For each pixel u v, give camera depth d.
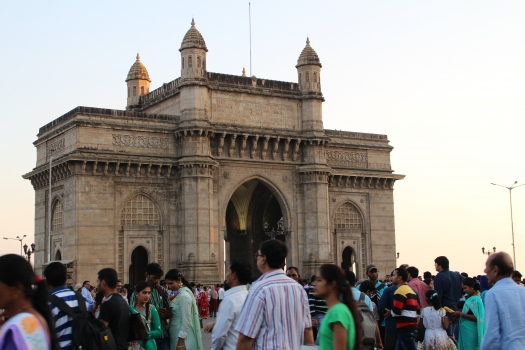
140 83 88.12
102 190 71.44
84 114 71.56
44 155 79.31
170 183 75.19
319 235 80.88
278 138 80.00
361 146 88.44
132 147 73.69
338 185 86.69
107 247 71.06
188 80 75.62
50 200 70.75
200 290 68.88
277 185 80.62
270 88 81.19
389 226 90.00
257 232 92.75
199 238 73.38
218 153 77.31
